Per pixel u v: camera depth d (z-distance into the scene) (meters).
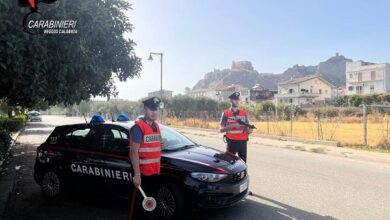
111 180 6.34
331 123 31.34
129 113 59.19
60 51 7.42
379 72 79.50
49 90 7.72
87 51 7.79
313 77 89.94
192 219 5.95
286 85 92.19
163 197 5.81
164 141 6.60
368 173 9.95
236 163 6.24
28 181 9.18
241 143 7.56
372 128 25.95
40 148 7.51
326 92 91.75
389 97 62.66
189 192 5.61
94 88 9.86
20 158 13.38
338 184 8.50
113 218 6.11
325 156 13.45
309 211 6.41
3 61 6.25
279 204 6.83
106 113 62.62
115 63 9.36
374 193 7.66
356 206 6.72
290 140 19.53
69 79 8.26
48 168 7.28
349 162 11.98
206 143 19.11
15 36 6.14
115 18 8.89
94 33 7.47
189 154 6.18
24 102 11.23
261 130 25.39
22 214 6.40
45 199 7.37
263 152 14.62
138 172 4.64
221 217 6.05
